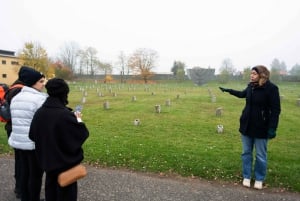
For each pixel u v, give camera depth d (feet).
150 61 269.03
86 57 280.92
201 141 29.45
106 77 255.50
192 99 76.95
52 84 11.29
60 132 10.89
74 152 11.13
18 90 14.52
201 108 59.11
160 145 26.73
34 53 165.89
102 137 30.48
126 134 32.63
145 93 101.50
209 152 24.41
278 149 26.61
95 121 42.68
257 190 16.48
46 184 11.85
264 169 16.75
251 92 16.89
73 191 11.57
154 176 18.54
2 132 32.14
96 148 24.97
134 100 73.10
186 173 19.08
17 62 203.72
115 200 14.84
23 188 13.43
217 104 66.18
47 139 10.87
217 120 44.24
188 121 42.93
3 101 14.87
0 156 22.68
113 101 72.18
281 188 16.79
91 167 20.31
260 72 16.31
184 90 122.93
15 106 12.96
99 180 17.62
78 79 260.01
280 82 222.48
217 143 28.58
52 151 10.82
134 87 148.05
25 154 13.12
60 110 11.07
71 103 67.67
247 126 16.99
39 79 13.43
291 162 22.11
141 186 16.74
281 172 19.21
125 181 17.51
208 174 18.80
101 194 15.56
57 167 10.80
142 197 15.21
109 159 21.85
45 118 11.03
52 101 11.26
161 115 48.98
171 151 24.36
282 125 40.68
